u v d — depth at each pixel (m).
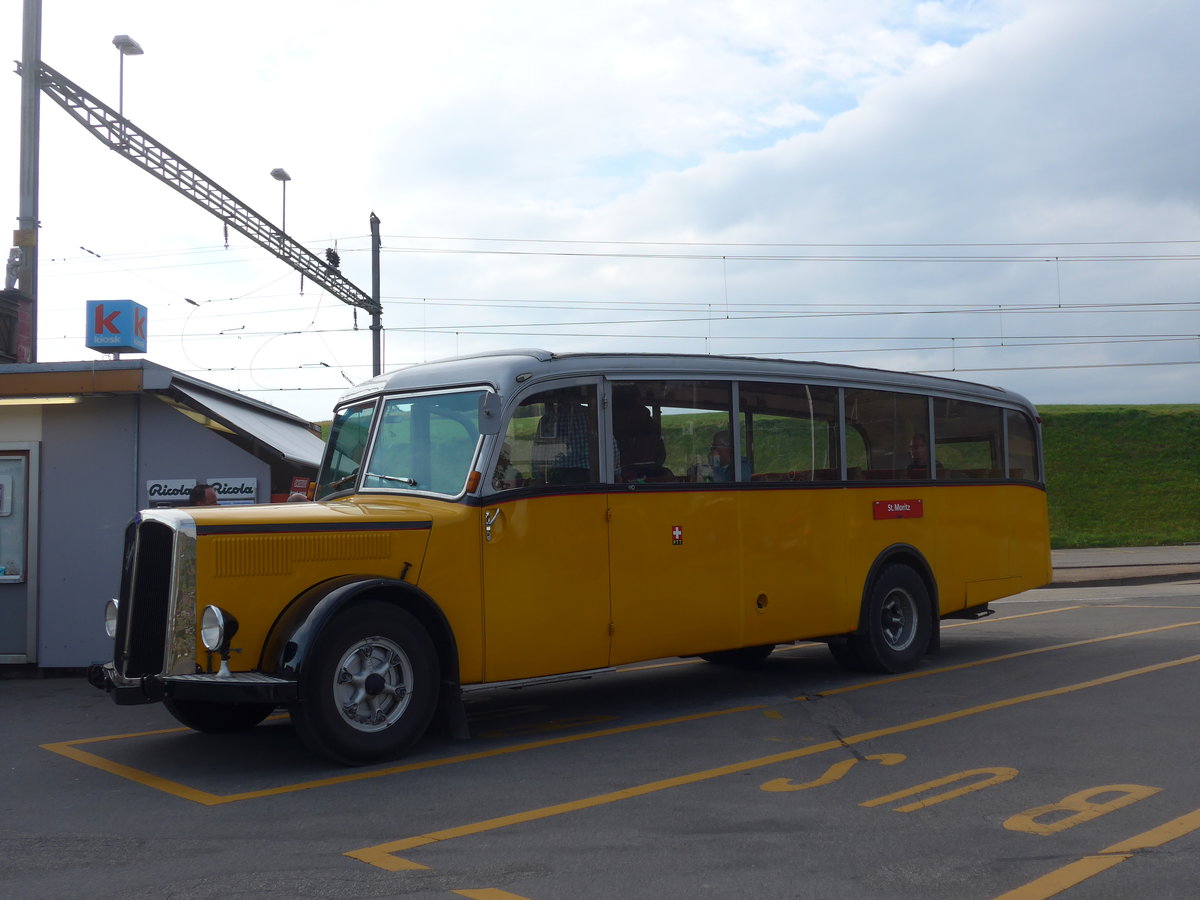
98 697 10.11
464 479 7.53
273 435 12.39
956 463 11.30
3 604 11.57
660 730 7.89
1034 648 11.91
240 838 5.33
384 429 8.20
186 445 11.71
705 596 8.70
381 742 6.83
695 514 8.70
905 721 7.95
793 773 6.45
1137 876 4.54
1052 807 5.58
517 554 7.59
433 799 6.00
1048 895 4.34
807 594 9.53
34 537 11.58
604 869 4.73
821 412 9.90
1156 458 56.00
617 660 8.11
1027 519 12.14
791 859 4.83
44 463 11.72
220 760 7.20
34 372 11.45
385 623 6.89
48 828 5.62
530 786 6.26
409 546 7.18
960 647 12.29
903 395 10.76
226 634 6.55
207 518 6.64
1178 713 7.94
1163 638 12.34
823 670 10.78
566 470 7.93
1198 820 5.30
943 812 5.54
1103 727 7.50
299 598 6.82
